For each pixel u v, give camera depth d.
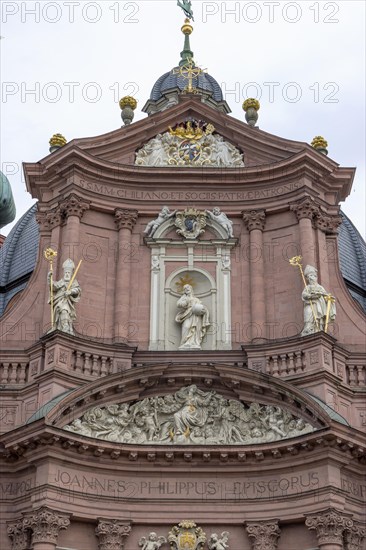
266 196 38.06
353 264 44.00
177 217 37.72
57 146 39.31
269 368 33.97
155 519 31.84
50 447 30.61
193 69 47.84
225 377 33.06
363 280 43.81
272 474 31.95
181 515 31.91
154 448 31.91
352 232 46.31
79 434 30.97
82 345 33.69
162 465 32.28
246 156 39.50
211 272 37.00
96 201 37.62
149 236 37.34
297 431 31.88
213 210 37.91
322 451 30.91
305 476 31.28
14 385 34.09
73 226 36.59
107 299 36.28
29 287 36.62
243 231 37.88
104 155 38.94
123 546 31.50
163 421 33.22
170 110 40.03
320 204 37.84
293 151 38.56
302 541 31.12
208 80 52.34
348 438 30.83
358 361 34.75
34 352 34.16
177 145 39.59
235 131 39.53
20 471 31.94
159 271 36.91
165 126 40.12
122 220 37.56
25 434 30.81
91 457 31.55
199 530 31.70
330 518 30.11
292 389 31.95
